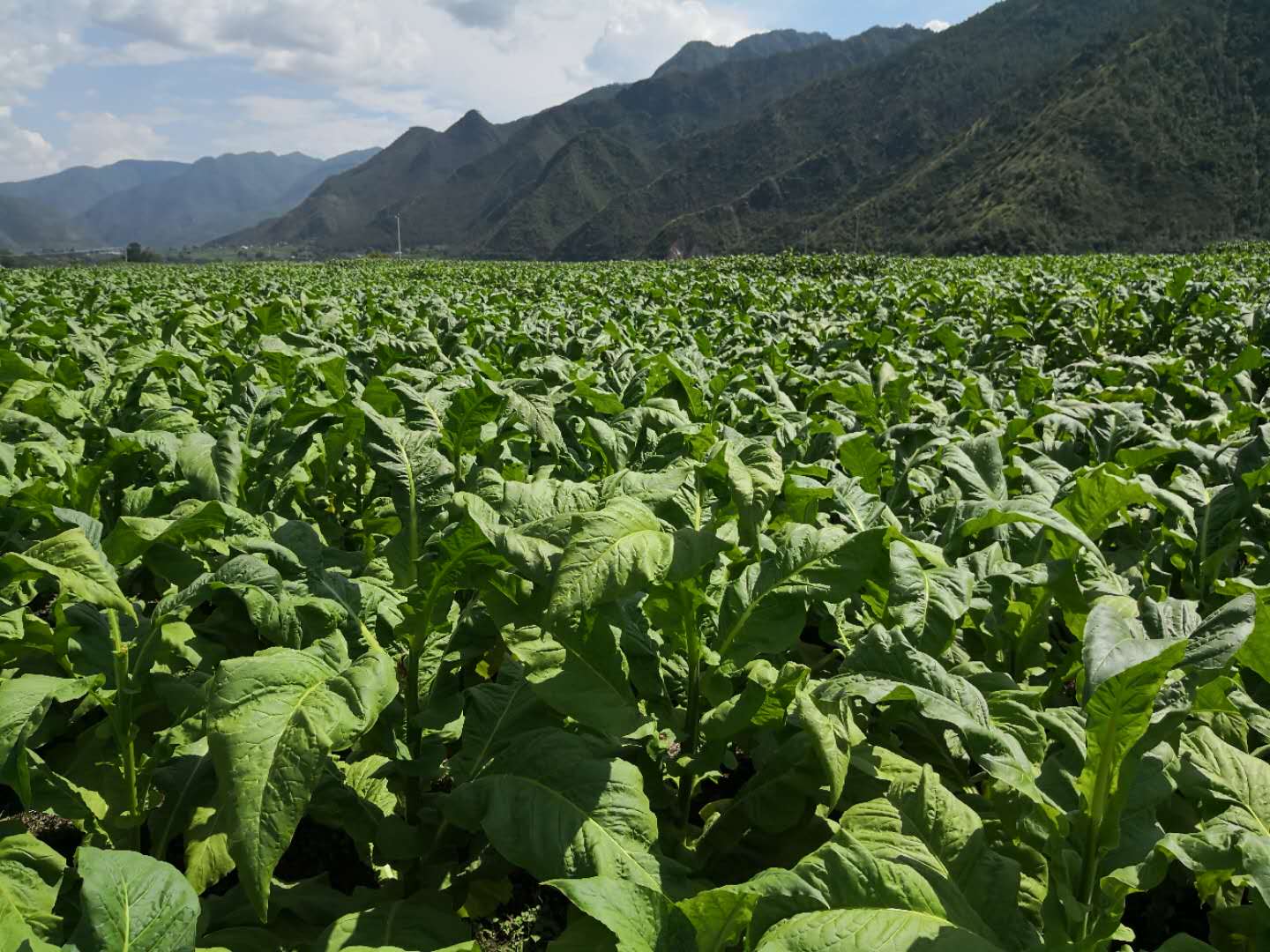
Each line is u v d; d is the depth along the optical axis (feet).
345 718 7.02
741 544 10.48
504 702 10.02
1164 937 9.55
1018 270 81.00
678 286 66.54
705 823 10.54
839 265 108.17
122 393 20.83
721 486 11.17
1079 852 7.50
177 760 9.84
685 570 7.75
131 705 9.13
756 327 39.81
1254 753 9.68
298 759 6.64
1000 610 10.96
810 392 22.57
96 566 8.60
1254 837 6.96
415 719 9.64
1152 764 7.75
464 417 12.87
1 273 87.71
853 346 32.50
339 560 12.22
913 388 24.79
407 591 9.65
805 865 7.12
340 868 11.10
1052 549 11.10
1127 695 6.45
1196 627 7.38
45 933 7.63
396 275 112.98
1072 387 24.88
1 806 11.93
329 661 8.33
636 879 7.57
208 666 10.53
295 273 120.67
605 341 29.96
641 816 8.09
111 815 9.25
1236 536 12.29
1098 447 16.66
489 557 8.91
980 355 33.06
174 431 15.89
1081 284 56.49
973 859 8.08
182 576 10.61
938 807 8.57
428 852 9.43
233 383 20.85
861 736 8.34
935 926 6.72
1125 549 14.12
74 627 9.27
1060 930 7.32
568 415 17.72
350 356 25.48
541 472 14.71
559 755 8.53
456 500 8.13
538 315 43.55
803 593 8.92
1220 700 7.95
